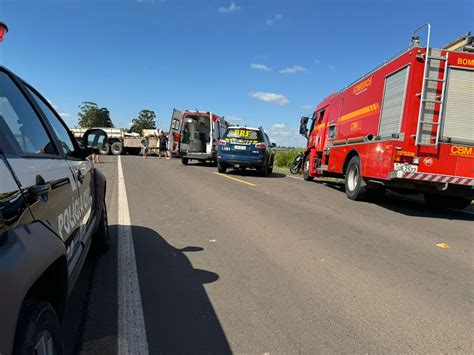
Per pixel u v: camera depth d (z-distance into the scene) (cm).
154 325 325
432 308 373
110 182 1252
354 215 833
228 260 494
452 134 846
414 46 834
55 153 295
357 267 484
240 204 902
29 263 174
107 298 372
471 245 618
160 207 834
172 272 445
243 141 1639
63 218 257
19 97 262
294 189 1250
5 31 247
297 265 483
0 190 170
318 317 347
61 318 243
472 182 844
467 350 301
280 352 290
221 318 340
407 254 551
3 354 151
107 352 284
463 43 925
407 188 920
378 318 349
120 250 521
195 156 2134
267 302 374
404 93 853
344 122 1205
